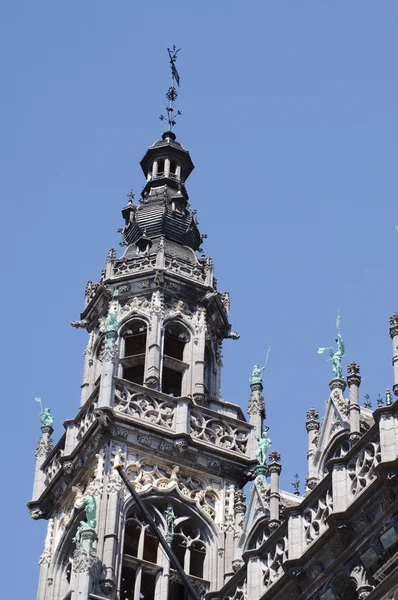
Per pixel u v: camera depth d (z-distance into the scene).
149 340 95.88
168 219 104.75
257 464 87.44
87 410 92.62
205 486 90.31
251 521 82.31
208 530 88.69
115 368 92.56
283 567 71.50
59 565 89.50
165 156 110.44
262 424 93.75
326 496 72.06
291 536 72.75
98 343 99.31
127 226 106.06
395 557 66.44
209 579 86.62
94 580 82.31
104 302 100.31
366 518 68.56
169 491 88.56
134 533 87.75
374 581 67.25
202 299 100.12
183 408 91.44
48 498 92.75
